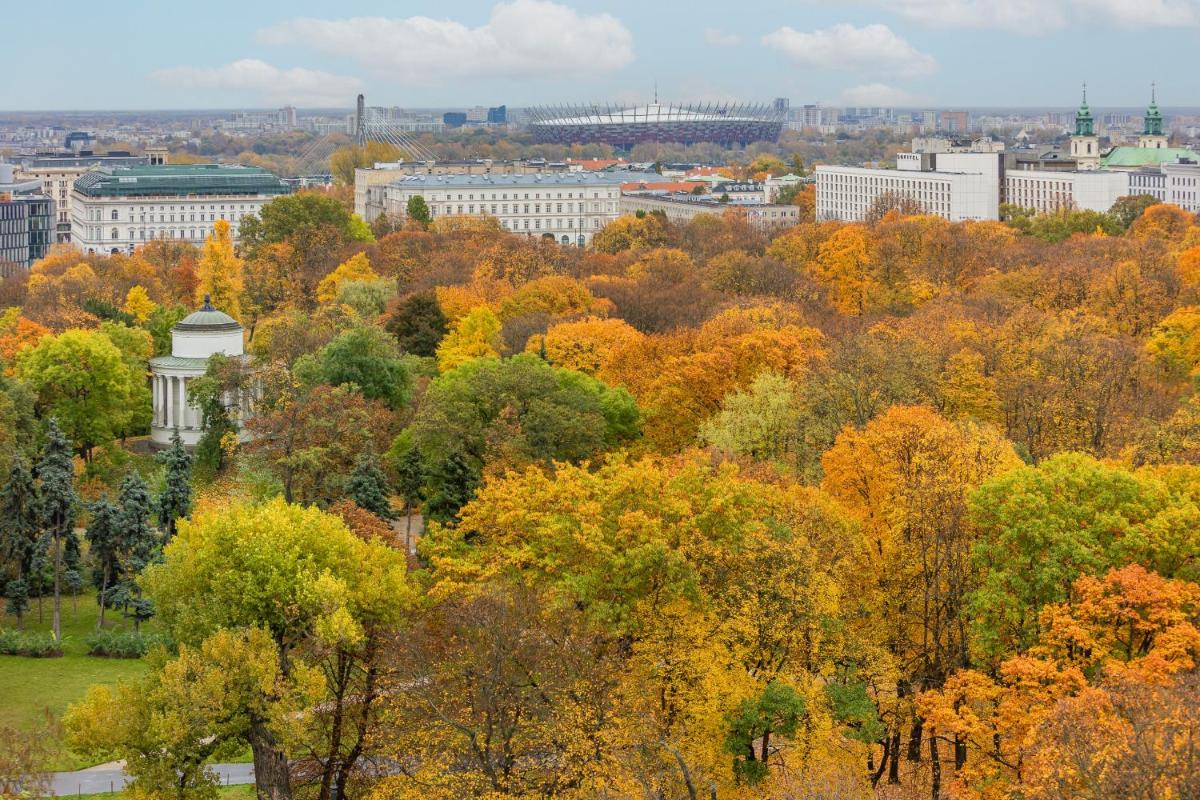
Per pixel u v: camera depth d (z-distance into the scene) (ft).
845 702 431.02
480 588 443.73
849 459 554.46
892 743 456.45
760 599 450.71
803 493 533.14
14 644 605.73
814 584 450.30
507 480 533.96
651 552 442.91
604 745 402.31
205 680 420.36
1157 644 401.90
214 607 451.12
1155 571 441.27
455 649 428.97
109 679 576.61
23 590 649.61
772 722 419.54
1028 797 336.08
